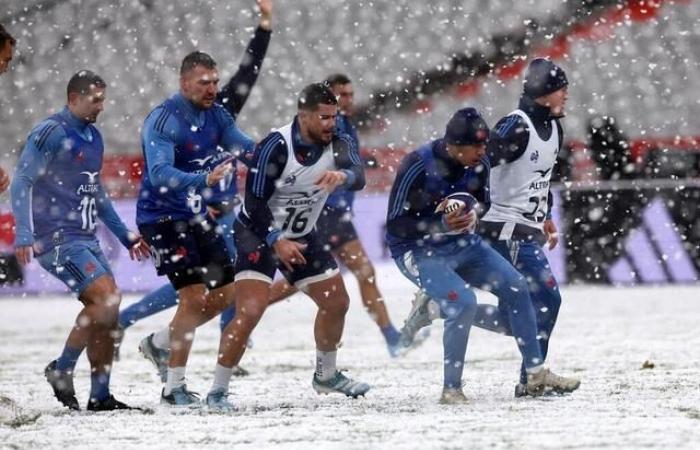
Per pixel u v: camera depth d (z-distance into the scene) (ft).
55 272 74.74
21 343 132.26
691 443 53.11
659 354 104.47
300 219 72.90
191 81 76.69
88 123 75.72
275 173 69.72
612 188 193.16
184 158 78.38
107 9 251.19
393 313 159.33
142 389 88.48
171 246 77.51
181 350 76.74
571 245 193.88
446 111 246.27
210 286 78.79
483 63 250.98
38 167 73.46
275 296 99.45
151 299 96.84
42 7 249.55
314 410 71.10
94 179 76.02
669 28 250.98
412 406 71.61
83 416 70.59
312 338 133.28
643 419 61.98
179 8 253.24
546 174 76.43
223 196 81.71
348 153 71.10
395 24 256.32
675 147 223.30
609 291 183.42
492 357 107.65
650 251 192.65
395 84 248.52
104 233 190.70
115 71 245.45
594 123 211.82
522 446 53.36
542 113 75.20
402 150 206.28
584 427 59.26
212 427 63.41
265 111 240.32
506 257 76.38
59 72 243.81
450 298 70.90
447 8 258.78
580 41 251.60
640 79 246.47
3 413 66.54
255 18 253.44
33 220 74.90
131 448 56.18
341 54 251.39
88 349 74.18
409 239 72.95
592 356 104.58
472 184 71.26
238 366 96.99
